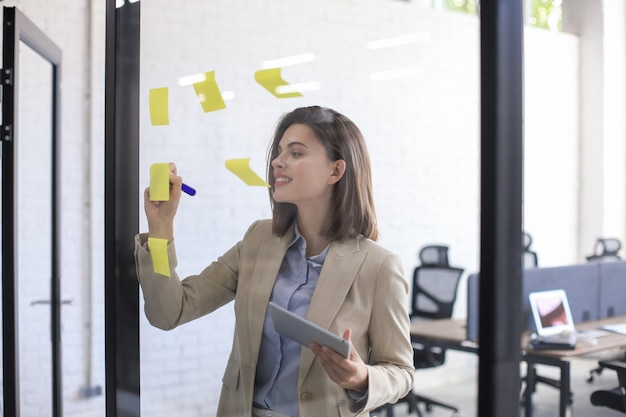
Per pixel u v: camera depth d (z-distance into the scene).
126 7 1.67
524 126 0.99
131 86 1.65
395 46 1.13
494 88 0.97
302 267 1.26
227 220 1.42
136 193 1.65
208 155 1.45
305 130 1.26
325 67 1.22
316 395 1.20
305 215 1.25
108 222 1.72
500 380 0.97
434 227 1.06
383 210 1.14
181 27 1.51
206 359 1.46
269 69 1.34
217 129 1.43
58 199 3.02
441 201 1.06
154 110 1.58
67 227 3.34
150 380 1.60
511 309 0.98
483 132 0.98
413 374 1.08
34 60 3.12
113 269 1.71
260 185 1.35
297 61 1.29
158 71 1.58
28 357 3.13
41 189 3.18
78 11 3.32
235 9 1.39
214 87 1.44
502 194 0.97
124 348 1.69
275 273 1.30
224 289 1.41
